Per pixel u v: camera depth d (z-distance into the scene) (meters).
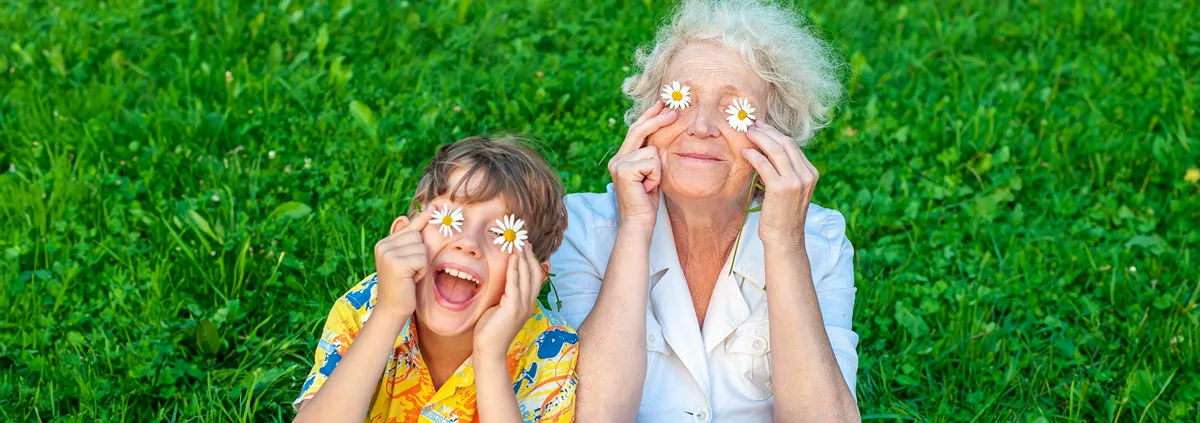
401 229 2.54
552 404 2.65
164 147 4.56
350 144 4.61
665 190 2.83
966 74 5.72
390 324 2.39
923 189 4.75
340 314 2.65
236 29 5.61
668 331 2.86
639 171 2.74
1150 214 4.62
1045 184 4.83
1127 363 3.90
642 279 2.76
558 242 2.80
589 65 5.51
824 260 3.02
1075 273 4.23
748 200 2.87
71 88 5.18
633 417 2.72
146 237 4.22
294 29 5.75
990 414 3.67
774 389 2.76
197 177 4.47
